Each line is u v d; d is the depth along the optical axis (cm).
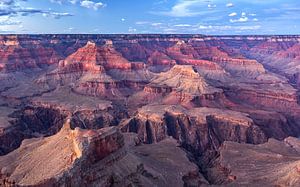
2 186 10706
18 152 12612
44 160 11244
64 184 8838
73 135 11175
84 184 9369
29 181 10288
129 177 10844
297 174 12081
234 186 12669
